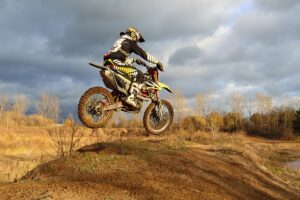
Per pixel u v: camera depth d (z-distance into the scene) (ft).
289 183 49.01
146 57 24.03
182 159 32.96
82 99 22.21
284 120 219.20
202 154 37.55
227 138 111.04
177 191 24.61
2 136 95.14
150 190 23.53
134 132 63.31
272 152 115.75
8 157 72.23
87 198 20.63
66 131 46.98
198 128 167.32
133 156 31.27
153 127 26.30
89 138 45.39
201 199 24.25
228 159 39.40
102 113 22.77
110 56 23.16
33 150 84.43
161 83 25.30
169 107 26.68
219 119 218.38
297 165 87.10
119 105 23.27
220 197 26.00
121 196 21.66
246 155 50.08
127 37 23.54
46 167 28.76
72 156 30.42
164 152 34.55
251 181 34.35
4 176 32.07
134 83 23.67
